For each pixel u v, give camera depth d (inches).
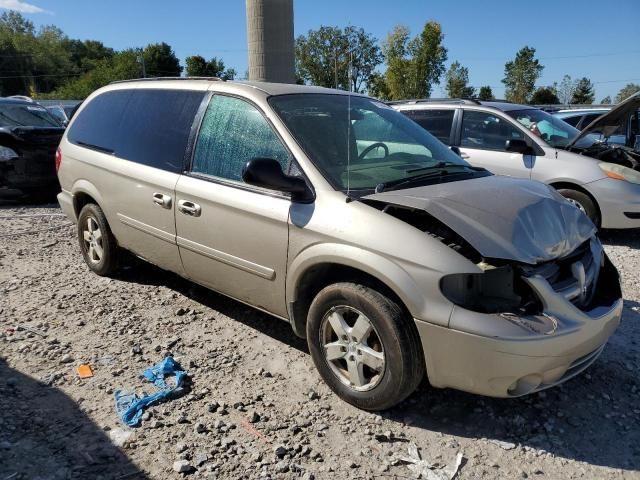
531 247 117.2
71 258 242.1
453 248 116.1
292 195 134.6
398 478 109.7
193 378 143.7
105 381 141.2
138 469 110.2
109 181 191.5
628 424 126.9
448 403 133.9
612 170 267.1
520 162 287.3
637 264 242.7
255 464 112.4
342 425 125.3
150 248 181.5
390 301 119.6
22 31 4183.1
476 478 110.0
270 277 142.1
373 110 171.5
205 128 162.9
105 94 210.7
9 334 165.8
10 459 111.0
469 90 2285.9
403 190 131.9
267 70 400.5
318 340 134.8
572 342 112.8
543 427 125.4
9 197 399.2
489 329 108.8
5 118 386.6
